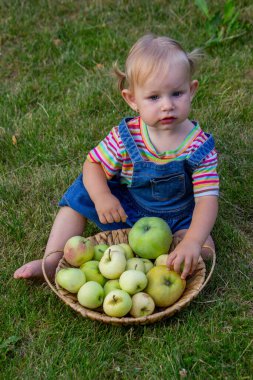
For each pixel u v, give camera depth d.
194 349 2.18
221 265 2.61
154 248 2.46
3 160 3.50
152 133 2.56
